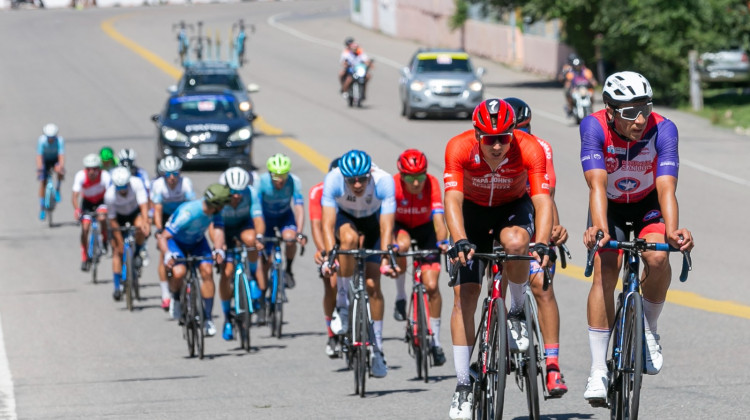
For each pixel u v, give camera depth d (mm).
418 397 17188
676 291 26047
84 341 23734
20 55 97000
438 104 59281
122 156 31141
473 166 12648
